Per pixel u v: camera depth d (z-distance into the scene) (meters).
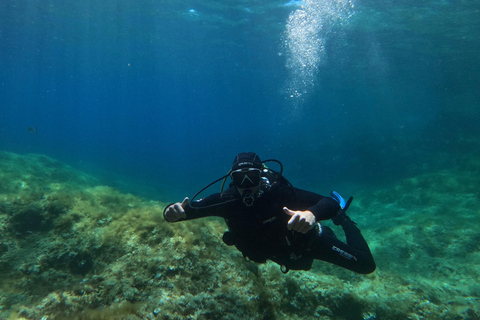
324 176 24.12
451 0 14.07
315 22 17.88
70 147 48.62
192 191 21.83
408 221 8.52
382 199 12.81
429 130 25.80
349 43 21.23
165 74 48.41
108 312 2.28
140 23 22.00
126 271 3.07
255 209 2.41
